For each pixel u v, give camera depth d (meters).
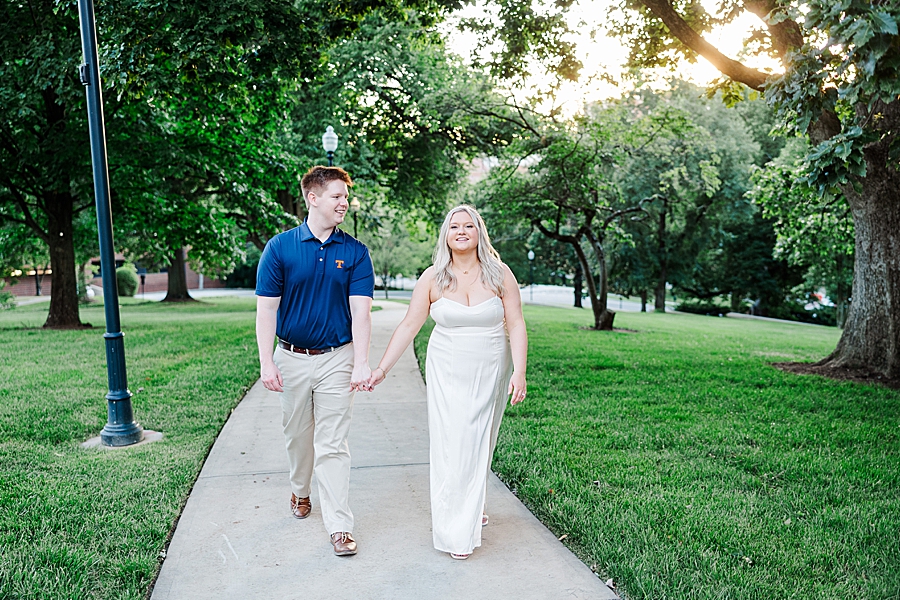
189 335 13.03
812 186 4.97
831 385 7.95
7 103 11.91
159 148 13.76
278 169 16.36
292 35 8.94
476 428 3.21
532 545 3.31
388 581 2.93
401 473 4.45
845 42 3.87
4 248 19.80
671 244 33.41
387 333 13.52
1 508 3.71
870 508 3.83
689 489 4.09
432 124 16.89
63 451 4.91
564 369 8.95
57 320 15.49
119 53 7.59
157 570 3.07
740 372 8.88
